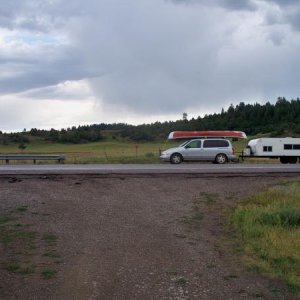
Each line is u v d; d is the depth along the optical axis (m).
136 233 11.90
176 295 7.63
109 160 35.09
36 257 9.49
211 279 8.55
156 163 32.94
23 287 7.75
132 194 17.12
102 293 7.61
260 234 12.20
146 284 8.12
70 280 8.19
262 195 17.53
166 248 10.62
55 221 12.72
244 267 9.38
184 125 136.25
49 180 18.98
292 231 12.62
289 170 24.02
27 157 32.44
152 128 149.25
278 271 9.16
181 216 14.22
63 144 142.75
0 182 18.33
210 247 10.90
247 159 41.62
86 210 14.27
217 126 135.12
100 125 171.50
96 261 9.38
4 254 9.60
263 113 140.75
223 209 15.48
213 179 20.48
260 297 7.71
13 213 13.38
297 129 115.00
